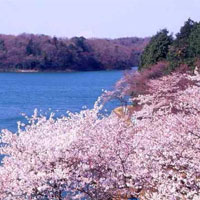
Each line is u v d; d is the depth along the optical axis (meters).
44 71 170.75
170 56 47.81
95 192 12.88
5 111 63.06
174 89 33.12
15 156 13.24
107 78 137.62
